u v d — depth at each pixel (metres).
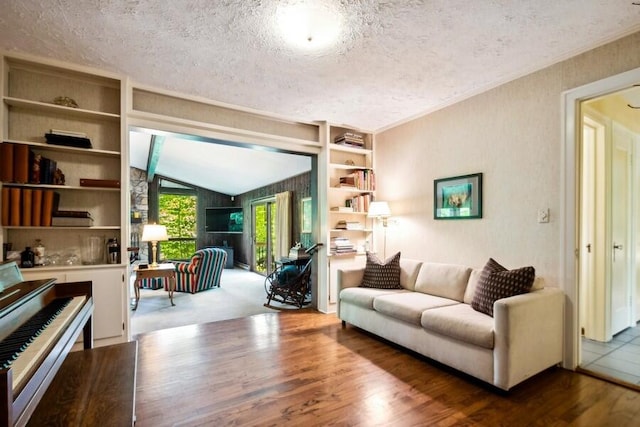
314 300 4.32
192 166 7.33
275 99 3.43
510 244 2.92
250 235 8.70
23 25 2.17
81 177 2.95
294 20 2.11
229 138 3.62
